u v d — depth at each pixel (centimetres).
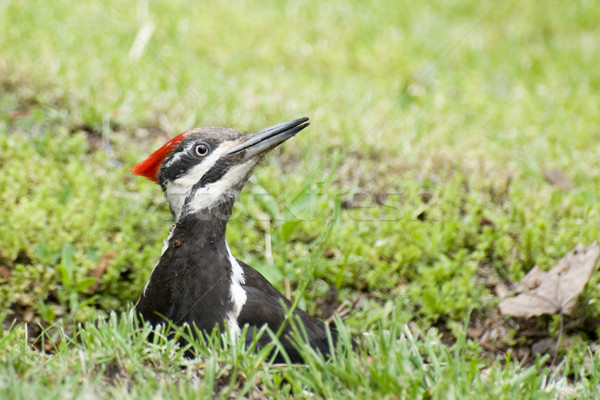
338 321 730
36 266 955
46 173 1107
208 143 785
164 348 712
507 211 1109
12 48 1397
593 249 950
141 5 1656
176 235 778
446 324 966
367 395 650
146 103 1288
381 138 1263
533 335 942
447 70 1587
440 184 1148
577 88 1530
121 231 1046
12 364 664
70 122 1222
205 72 1441
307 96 1402
